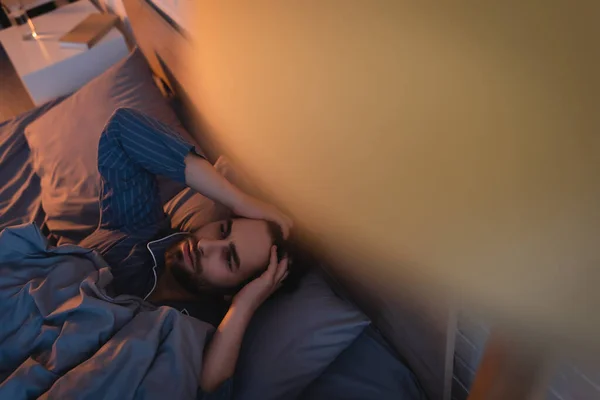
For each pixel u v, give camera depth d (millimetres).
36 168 1537
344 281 1084
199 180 1070
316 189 861
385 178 633
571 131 365
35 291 930
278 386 976
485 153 449
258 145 1047
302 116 784
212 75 1153
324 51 646
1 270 980
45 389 815
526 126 398
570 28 339
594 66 332
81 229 1318
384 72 544
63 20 2127
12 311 931
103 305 903
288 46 738
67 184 1415
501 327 536
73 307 902
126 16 1962
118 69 1576
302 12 664
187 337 911
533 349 505
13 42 1982
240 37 894
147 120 1071
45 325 903
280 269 1036
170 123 1527
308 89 726
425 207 576
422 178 556
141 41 1868
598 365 495
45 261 1017
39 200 1483
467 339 785
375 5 519
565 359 513
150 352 854
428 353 910
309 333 1003
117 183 1127
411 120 532
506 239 471
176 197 1366
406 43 496
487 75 416
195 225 1220
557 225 412
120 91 1521
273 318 1042
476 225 503
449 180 513
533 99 383
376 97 576
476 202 488
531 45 370
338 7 585
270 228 1056
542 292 463
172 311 923
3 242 994
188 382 863
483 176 464
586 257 404
